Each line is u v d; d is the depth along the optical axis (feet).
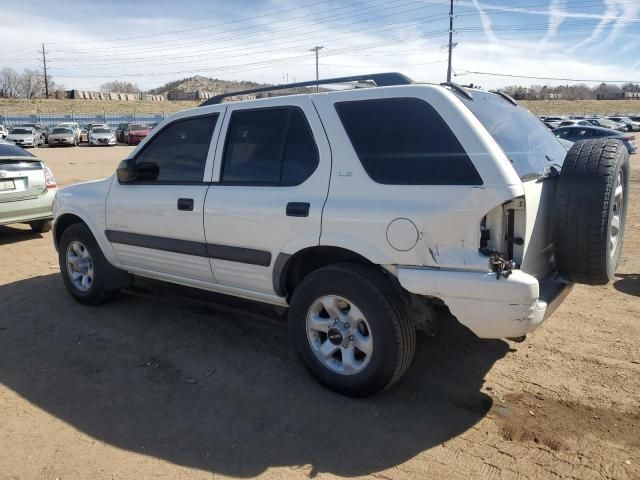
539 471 8.64
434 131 9.64
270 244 11.36
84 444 9.50
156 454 9.21
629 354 12.55
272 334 14.06
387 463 8.91
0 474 8.70
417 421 10.07
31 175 24.62
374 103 10.40
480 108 10.43
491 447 9.28
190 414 10.41
